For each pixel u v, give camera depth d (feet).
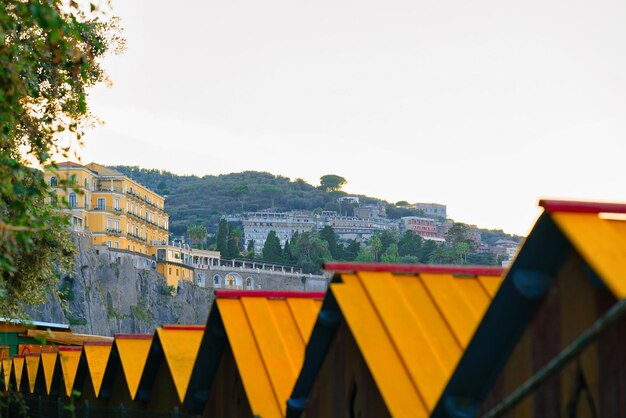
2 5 77.25
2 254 74.08
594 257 38.52
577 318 41.24
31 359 152.66
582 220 40.63
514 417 45.03
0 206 88.02
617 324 38.37
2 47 77.87
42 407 145.18
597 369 39.47
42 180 96.58
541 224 41.75
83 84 121.80
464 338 58.70
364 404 59.77
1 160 78.02
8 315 136.46
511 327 45.39
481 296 63.05
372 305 60.90
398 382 55.67
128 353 109.70
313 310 82.07
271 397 73.77
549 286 43.09
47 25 75.97
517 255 43.24
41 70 110.93
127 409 105.29
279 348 77.66
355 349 61.57
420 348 57.77
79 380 126.21
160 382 100.12
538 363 43.70
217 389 86.02
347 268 63.62
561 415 41.75
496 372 47.11
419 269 64.44
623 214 41.37
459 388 48.73
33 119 100.68
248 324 79.51
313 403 68.90
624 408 37.96
